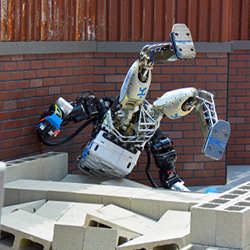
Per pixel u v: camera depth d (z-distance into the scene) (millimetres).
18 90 9852
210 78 11883
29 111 10102
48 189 8266
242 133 14289
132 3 11461
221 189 11805
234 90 14117
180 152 11859
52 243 6746
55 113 9695
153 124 9102
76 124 11094
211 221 6254
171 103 8977
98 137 9172
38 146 10336
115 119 9125
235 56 14023
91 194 8078
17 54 9773
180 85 11789
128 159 9266
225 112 11992
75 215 7664
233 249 6164
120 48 11469
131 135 9211
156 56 8547
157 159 9648
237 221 6145
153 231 6996
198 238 6320
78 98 9883
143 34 11547
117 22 11461
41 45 10164
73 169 11148
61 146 10836
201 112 8867
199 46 11727
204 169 12000
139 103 8836
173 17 11625
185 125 11828
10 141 9758
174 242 6520
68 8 10750
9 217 7383
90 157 9203
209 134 8453
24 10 9867
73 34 10914
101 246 6590
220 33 11820
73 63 10977
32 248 7160
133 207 7902
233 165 14383
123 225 7199
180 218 7340
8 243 7242
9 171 8789
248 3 13992
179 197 7957
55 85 10633
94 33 11359
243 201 6695
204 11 11742
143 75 8555
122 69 11586
